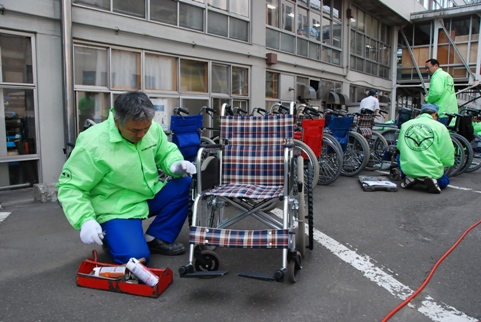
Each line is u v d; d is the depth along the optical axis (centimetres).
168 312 232
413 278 279
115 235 280
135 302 243
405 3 1616
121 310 234
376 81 1630
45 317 226
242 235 247
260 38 969
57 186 273
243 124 328
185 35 771
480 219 422
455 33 1605
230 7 880
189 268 246
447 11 1562
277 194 278
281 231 245
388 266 299
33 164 577
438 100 714
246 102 955
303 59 1145
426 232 379
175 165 297
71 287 263
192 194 284
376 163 737
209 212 315
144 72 711
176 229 316
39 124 570
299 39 1139
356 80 1470
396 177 637
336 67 1320
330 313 231
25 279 275
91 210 269
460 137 659
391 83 1762
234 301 245
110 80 657
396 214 441
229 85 899
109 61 653
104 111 654
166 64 754
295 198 301
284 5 1072
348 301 245
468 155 662
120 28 654
